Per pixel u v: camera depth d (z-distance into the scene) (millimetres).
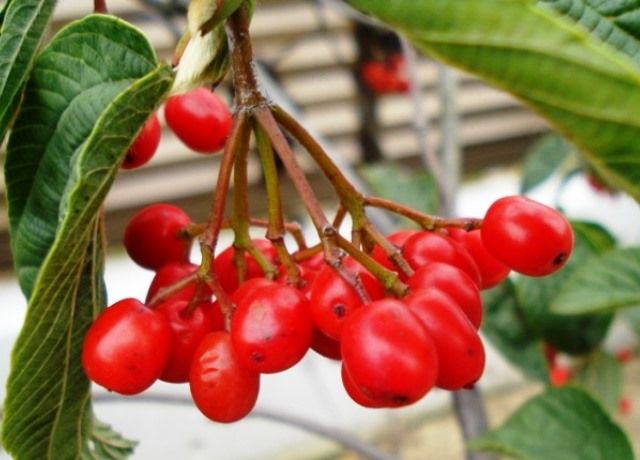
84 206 115
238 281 136
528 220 129
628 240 742
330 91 575
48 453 132
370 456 245
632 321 248
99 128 113
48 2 125
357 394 126
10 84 122
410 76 275
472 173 751
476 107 660
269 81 249
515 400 676
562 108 105
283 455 624
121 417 583
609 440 178
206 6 120
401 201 255
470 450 221
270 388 624
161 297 132
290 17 509
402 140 643
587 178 322
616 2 105
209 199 614
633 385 648
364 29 470
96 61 121
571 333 210
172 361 131
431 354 119
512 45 102
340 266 124
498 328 210
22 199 123
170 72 117
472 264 134
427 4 101
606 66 101
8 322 577
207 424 604
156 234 142
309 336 126
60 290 120
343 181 132
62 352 126
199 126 152
